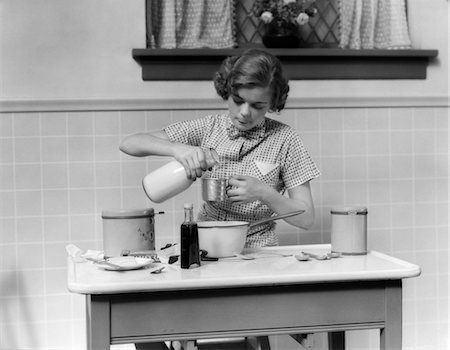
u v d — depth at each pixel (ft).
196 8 8.83
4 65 8.41
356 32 9.20
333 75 9.02
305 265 5.46
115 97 8.61
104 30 8.57
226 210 6.76
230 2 8.96
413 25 9.46
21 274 8.54
